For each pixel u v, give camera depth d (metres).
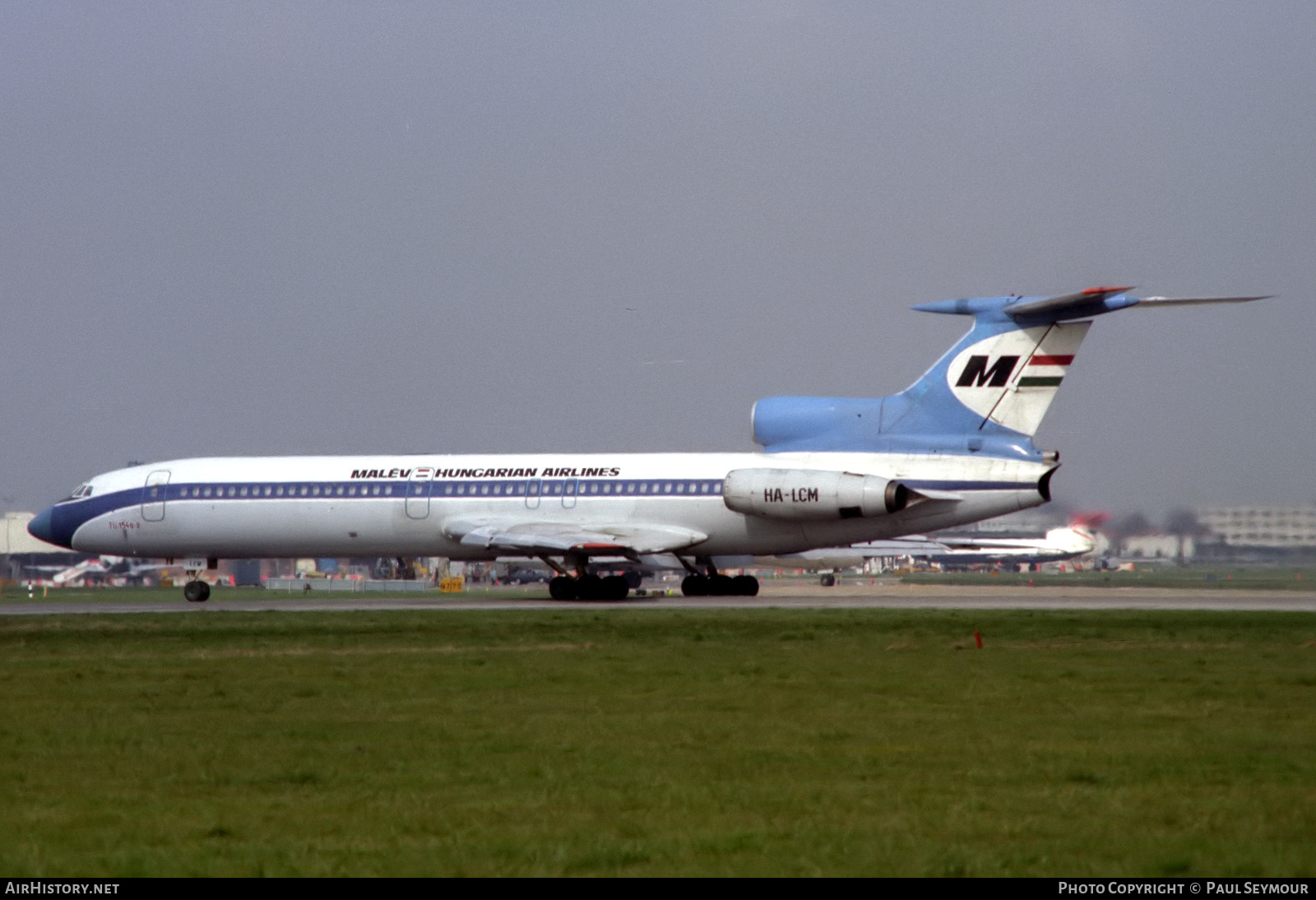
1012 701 67.38
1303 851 37.53
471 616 133.38
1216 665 83.19
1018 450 151.25
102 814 43.78
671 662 87.00
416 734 58.84
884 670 81.00
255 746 56.12
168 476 177.62
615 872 36.25
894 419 155.50
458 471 168.62
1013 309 149.62
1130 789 45.91
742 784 47.28
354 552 173.88
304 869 36.84
